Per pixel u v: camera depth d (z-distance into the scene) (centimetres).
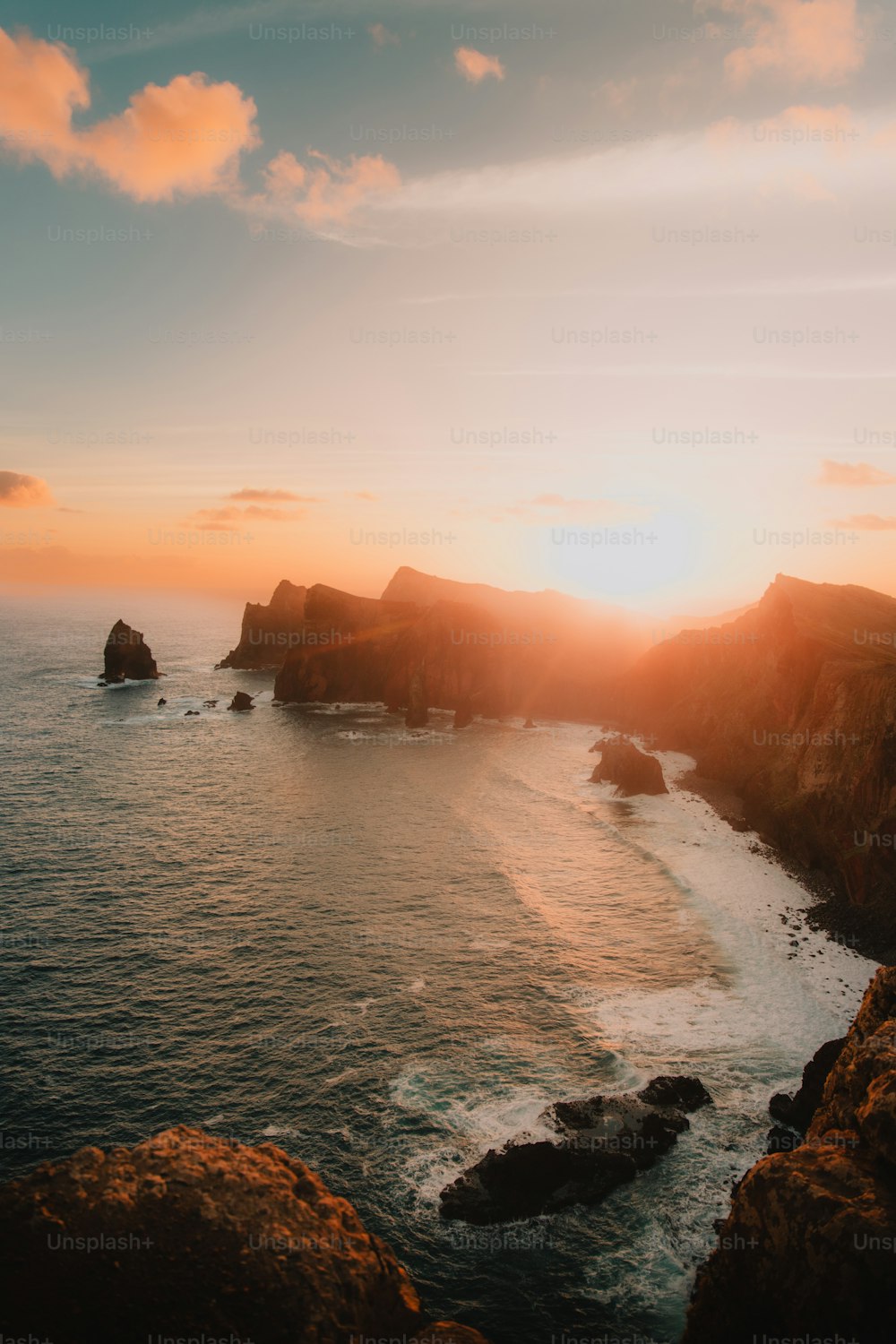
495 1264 3070
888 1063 2442
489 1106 3919
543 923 5956
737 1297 2166
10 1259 1720
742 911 6222
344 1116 3847
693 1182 3441
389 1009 4753
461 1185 3394
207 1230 1830
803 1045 4434
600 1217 3275
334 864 7144
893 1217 1975
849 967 5341
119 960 5316
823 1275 1969
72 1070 4153
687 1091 3947
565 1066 4231
